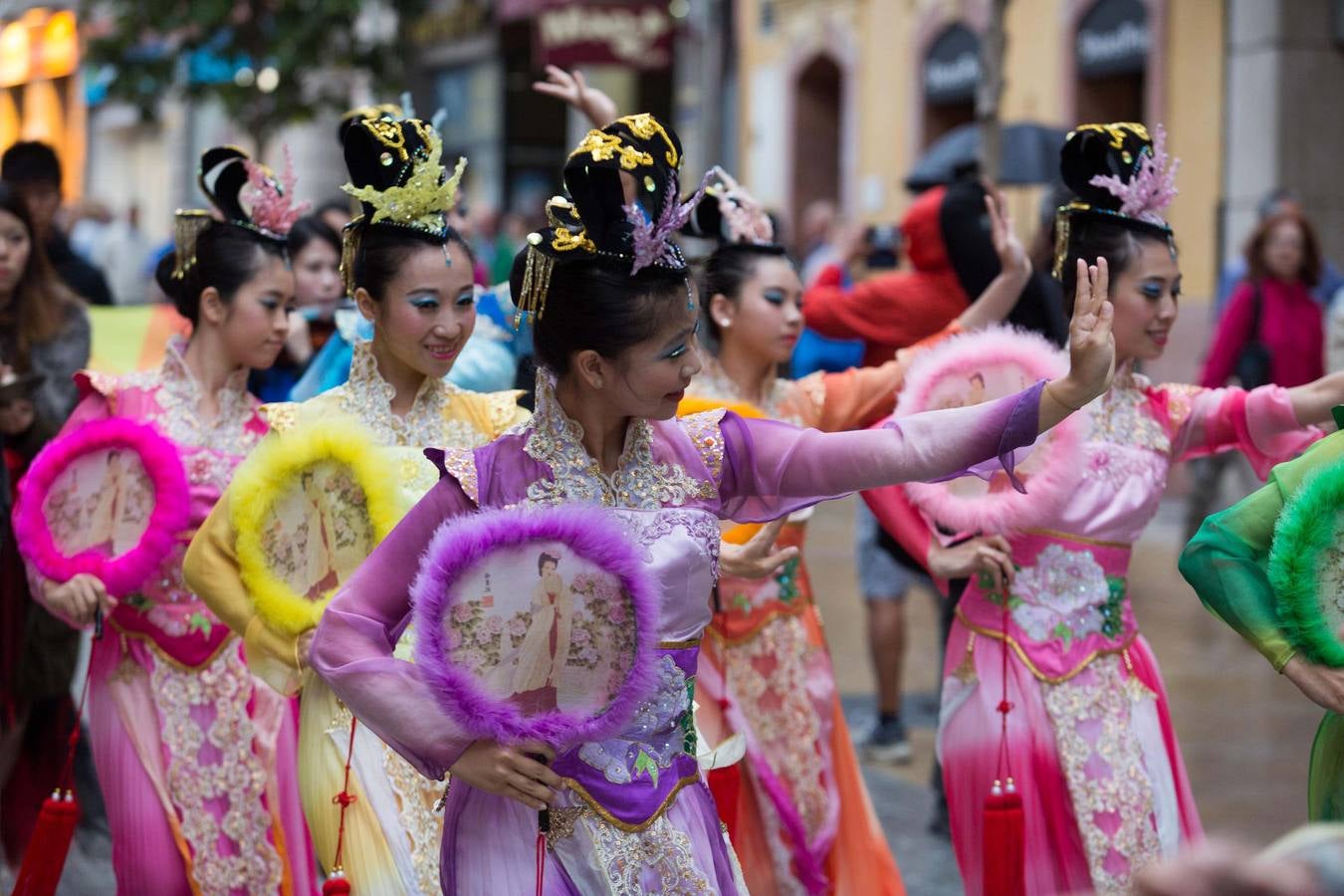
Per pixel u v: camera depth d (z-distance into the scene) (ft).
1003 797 13.53
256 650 13.38
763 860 16.55
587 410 10.16
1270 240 30.37
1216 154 46.80
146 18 49.42
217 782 15.17
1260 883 5.37
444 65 86.63
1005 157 36.37
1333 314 28.81
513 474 10.13
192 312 15.66
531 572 9.68
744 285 17.03
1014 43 54.24
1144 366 48.42
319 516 13.33
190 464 15.34
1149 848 14.25
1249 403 14.55
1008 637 14.60
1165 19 48.08
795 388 17.28
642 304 9.71
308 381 17.84
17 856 19.22
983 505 14.47
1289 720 25.14
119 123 98.94
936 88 58.03
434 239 13.85
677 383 9.92
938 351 14.30
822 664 17.12
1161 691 14.93
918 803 22.02
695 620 10.26
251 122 50.24
